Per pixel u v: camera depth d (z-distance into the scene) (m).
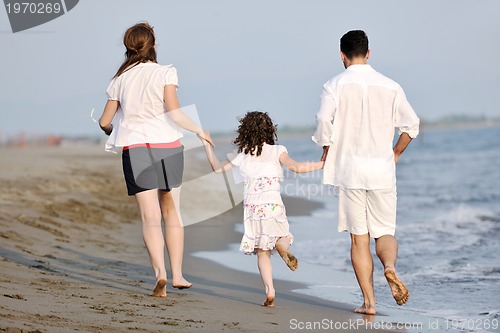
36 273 9.20
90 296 7.89
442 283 9.95
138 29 8.45
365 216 8.05
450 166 36.47
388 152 7.95
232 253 12.62
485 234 14.77
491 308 8.39
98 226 14.64
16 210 14.87
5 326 5.71
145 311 7.27
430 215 18.27
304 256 12.28
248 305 8.31
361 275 8.09
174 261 8.81
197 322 6.91
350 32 8.12
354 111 7.93
